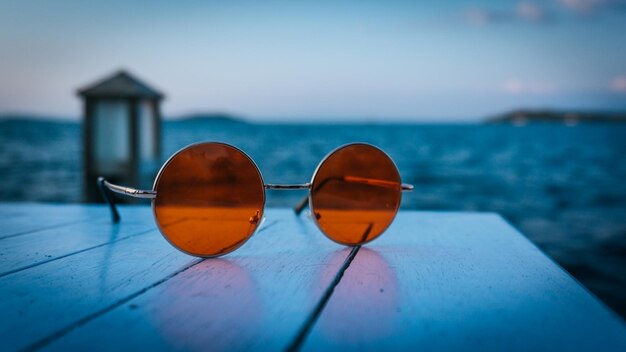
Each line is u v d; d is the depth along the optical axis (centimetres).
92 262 24
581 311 18
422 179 296
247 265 24
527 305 19
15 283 21
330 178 27
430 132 1103
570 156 470
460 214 40
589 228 148
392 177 28
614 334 16
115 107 58
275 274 22
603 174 324
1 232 32
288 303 19
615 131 1186
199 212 25
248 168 26
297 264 24
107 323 17
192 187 25
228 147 25
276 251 27
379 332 16
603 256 113
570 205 200
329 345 15
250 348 15
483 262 25
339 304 19
